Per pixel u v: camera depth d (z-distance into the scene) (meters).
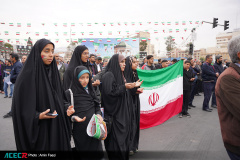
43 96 1.68
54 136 1.72
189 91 5.30
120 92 2.40
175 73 4.93
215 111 6.02
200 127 4.37
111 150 2.50
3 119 4.93
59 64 6.28
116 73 2.59
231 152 1.68
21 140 1.55
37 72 1.68
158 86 4.52
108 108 2.51
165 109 4.75
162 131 4.09
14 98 1.57
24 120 1.55
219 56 6.36
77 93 2.12
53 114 1.58
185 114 5.38
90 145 2.08
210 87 5.96
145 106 4.25
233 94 1.55
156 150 3.13
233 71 1.65
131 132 2.74
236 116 1.54
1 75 9.37
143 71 4.28
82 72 2.09
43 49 1.73
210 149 3.19
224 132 1.71
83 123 2.07
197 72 7.97
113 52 24.08
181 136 3.79
